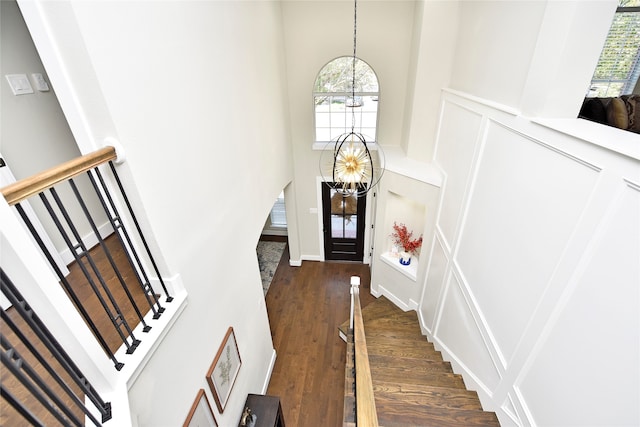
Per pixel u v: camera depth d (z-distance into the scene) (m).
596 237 1.36
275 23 4.01
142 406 1.57
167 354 1.81
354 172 3.79
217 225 2.47
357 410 1.57
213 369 2.40
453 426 2.22
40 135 2.37
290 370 4.29
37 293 1.07
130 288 2.25
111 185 1.55
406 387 2.60
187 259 2.04
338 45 4.59
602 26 1.58
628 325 1.18
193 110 2.05
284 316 5.20
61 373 1.60
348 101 5.11
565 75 1.70
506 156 2.21
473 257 2.73
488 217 2.47
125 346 1.58
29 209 2.26
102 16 1.30
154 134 1.67
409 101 4.39
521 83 2.05
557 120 1.76
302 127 5.23
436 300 3.76
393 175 4.29
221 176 2.52
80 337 1.22
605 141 1.32
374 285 5.56
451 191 3.36
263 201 3.70
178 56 1.86
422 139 4.25
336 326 4.99
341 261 6.54
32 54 2.28
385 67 4.69
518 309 1.99
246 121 3.04
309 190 5.81
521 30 2.07
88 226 2.85
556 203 1.65
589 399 1.37
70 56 1.25
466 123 3.01
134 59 1.50
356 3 4.29
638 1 2.96
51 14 1.18
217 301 2.50
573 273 1.50
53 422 1.38
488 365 2.39
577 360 1.46
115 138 1.42
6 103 2.15
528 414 1.84
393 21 4.38
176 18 1.82
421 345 3.77
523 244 1.96
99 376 1.31
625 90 3.30
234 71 2.71
